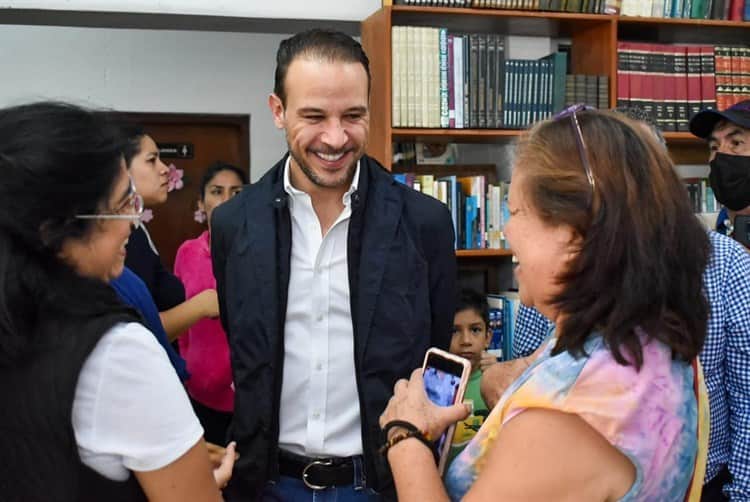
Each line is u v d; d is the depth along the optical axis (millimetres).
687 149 3551
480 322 2873
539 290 996
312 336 1676
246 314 1664
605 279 924
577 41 3336
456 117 2982
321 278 1683
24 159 935
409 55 2924
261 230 1693
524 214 994
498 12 2947
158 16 3061
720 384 1675
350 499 1650
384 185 1742
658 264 913
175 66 3666
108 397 978
